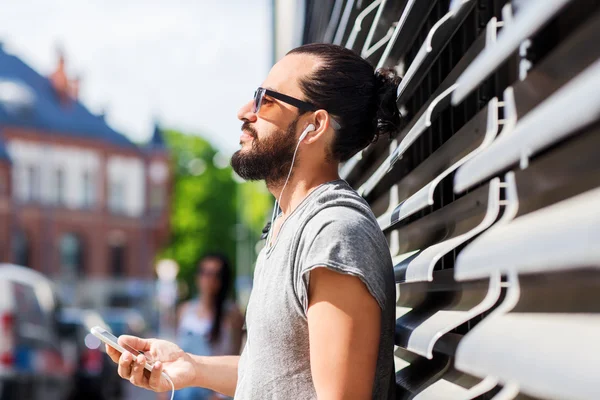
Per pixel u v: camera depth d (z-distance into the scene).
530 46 1.08
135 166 60.56
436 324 1.28
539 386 0.78
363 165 2.42
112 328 24.61
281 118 1.55
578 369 0.71
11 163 53.19
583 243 0.73
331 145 1.54
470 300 1.23
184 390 4.85
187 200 59.00
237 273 57.69
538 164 0.95
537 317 0.89
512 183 1.05
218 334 5.14
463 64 1.33
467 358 1.03
